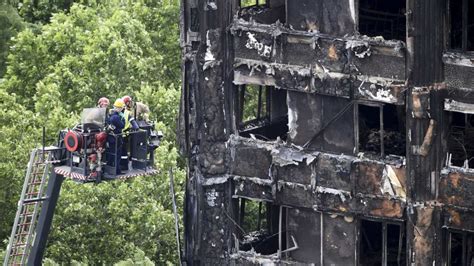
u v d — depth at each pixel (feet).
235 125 390.42
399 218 377.30
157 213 462.60
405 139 404.36
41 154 366.84
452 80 368.68
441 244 375.04
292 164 384.68
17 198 468.75
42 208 361.30
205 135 391.65
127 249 460.96
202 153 392.27
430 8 367.25
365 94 375.86
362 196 379.76
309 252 388.16
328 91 378.94
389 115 426.10
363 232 424.46
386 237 384.68
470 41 413.80
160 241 467.52
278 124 419.74
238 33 384.88
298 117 383.65
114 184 463.83
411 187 374.22
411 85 370.94
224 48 387.55
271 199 388.37
